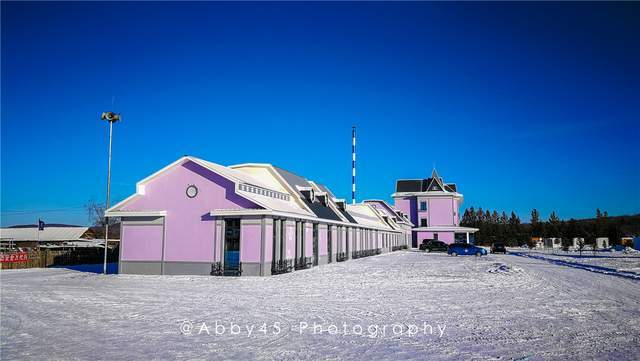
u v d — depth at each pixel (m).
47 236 64.25
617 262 38.47
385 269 30.12
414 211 79.50
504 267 30.16
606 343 9.86
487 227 106.19
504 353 9.03
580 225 97.38
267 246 25.31
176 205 26.72
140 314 13.38
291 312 13.67
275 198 30.31
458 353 9.04
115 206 27.73
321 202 38.84
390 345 9.68
